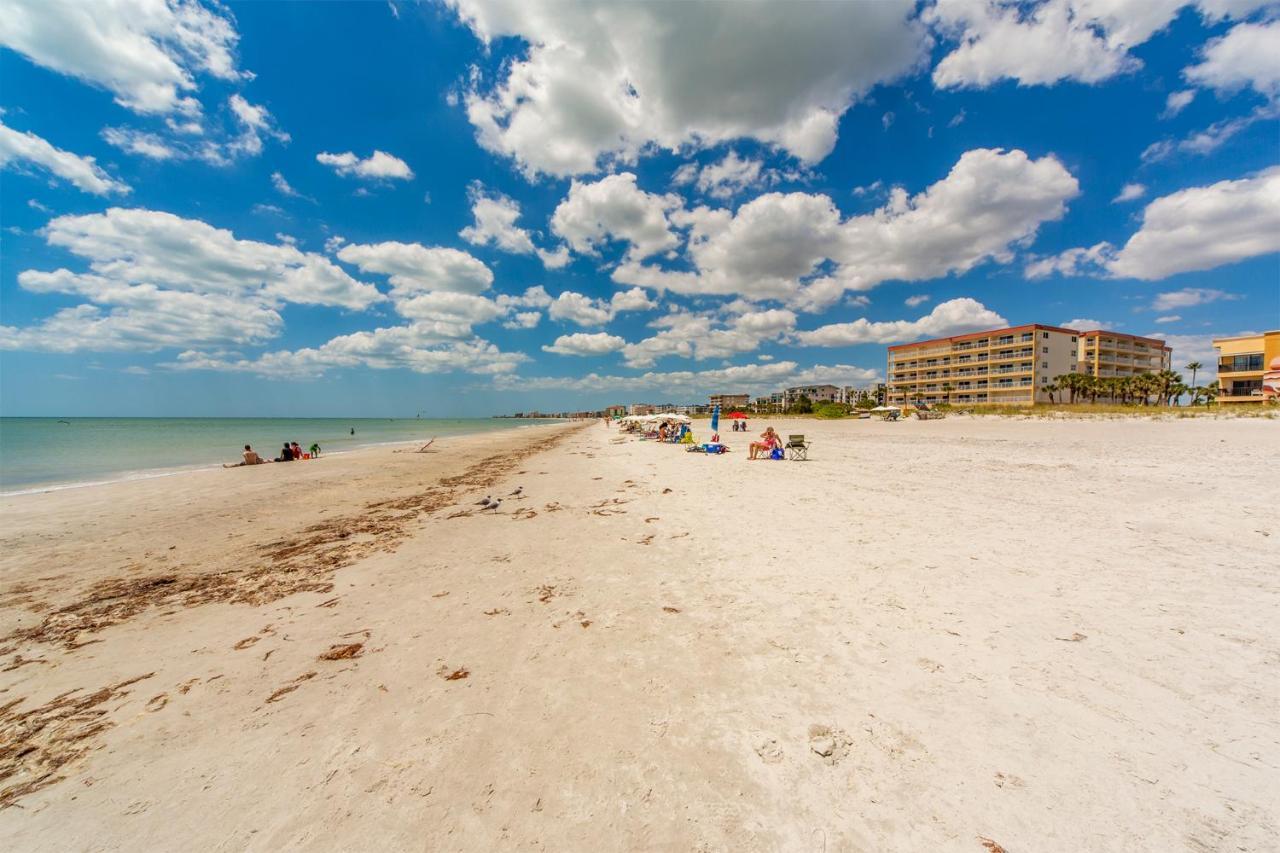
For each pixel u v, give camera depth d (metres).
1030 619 4.48
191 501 13.52
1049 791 2.55
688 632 4.65
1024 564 5.90
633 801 2.67
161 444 41.09
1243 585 5.00
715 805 2.62
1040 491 10.41
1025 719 3.12
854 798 2.61
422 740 3.22
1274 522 7.25
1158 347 96.12
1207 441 20.78
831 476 13.91
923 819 2.45
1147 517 7.82
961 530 7.51
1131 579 5.28
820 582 5.68
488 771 2.92
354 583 6.46
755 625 4.71
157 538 9.42
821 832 2.42
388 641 4.72
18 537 9.62
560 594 5.78
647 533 8.44
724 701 3.54
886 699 3.43
